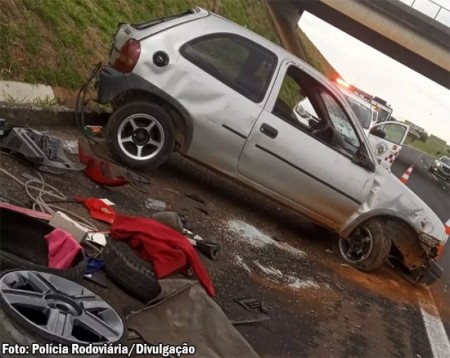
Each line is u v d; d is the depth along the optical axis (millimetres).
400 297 8070
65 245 3873
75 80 8445
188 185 8047
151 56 6875
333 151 7598
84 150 6840
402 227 8203
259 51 7293
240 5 30297
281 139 7281
